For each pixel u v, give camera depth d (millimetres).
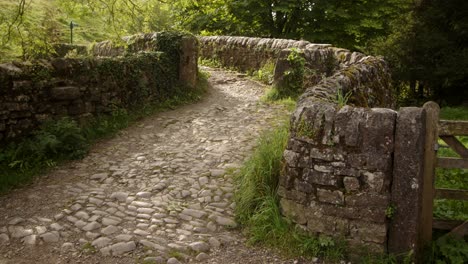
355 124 3930
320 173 4098
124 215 4832
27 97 6480
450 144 3928
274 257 4125
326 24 17094
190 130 7895
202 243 4281
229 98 10367
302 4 17281
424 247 4059
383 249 3910
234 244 4344
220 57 14023
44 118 6770
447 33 13828
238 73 12914
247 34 19234
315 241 4141
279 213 4504
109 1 7496
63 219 4699
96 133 7484
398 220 3867
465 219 4414
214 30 19547
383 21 17516
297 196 4270
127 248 4152
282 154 4836
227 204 5102
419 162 3787
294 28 18312
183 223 4699
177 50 10078
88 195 5301
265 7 17281
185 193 5379
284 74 10039
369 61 7766
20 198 5211
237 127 7973
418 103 15273
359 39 18172
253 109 9234
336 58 9766
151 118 8602
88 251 4113
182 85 10164
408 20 15016
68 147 6617
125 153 6801
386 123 3826
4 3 7645
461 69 12641
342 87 5426
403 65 14664
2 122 6125
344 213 4004
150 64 9281
